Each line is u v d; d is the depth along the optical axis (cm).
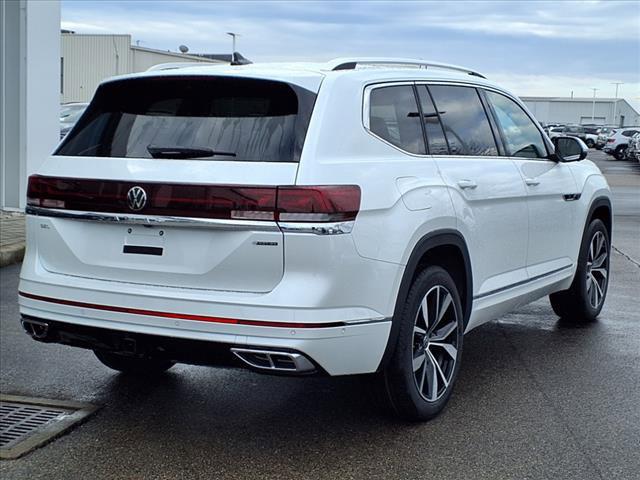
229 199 395
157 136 436
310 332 389
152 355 421
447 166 491
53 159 456
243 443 447
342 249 397
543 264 620
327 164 403
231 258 397
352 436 457
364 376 457
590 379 559
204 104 440
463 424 474
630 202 1945
